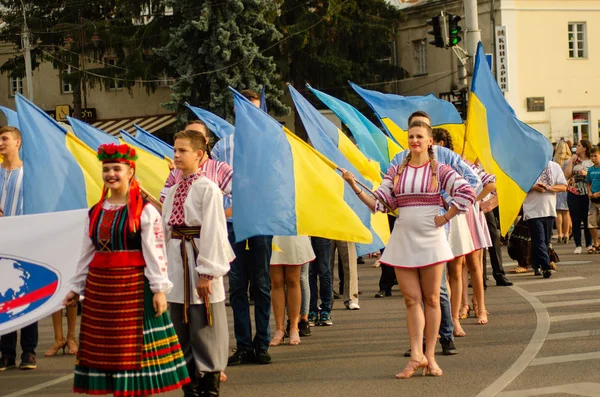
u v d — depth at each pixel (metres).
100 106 48.16
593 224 20.08
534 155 11.66
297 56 43.81
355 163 11.34
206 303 7.55
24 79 48.62
